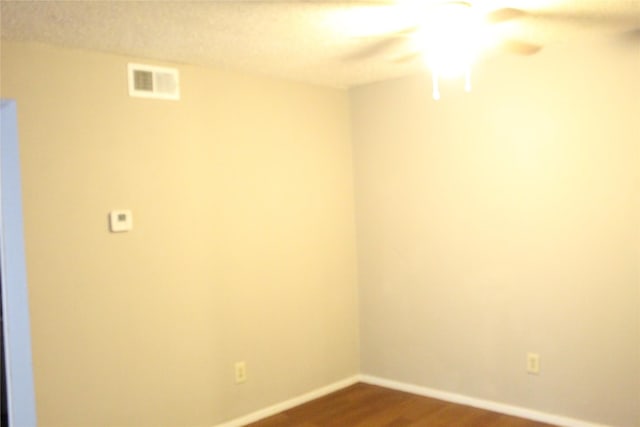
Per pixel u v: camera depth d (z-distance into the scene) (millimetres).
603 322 3035
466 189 3539
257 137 3521
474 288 3537
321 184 3930
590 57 3012
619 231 2961
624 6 2408
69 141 2711
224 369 3332
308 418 3475
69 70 2719
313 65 3305
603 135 2990
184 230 3145
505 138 3348
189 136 3172
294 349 3734
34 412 2605
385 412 3527
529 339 3316
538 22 2627
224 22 2424
